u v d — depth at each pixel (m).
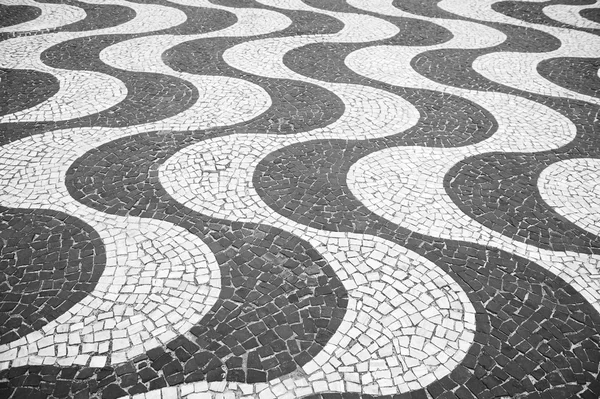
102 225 4.45
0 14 9.41
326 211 4.75
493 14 10.58
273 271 4.07
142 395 3.14
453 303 3.85
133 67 7.48
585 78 7.80
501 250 4.39
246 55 8.05
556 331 3.67
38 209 4.59
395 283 4.00
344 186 5.10
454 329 3.64
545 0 11.59
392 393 3.21
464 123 6.37
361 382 3.27
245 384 3.23
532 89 7.37
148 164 5.29
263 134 5.91
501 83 7.52
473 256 4.30
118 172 5.15
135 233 4.38
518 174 5.41
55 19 9.31
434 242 4.44
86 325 3.54
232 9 10.23
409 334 3.60
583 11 10.91
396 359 3.42
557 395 3.24
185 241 4.32
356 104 6.69
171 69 7.47
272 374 3.30
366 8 10.62
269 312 3.72
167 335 3.51
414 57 8.27
